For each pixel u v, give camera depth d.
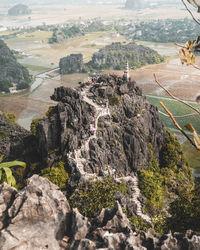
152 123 112.38
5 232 23.89
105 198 74.19
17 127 141.62
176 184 96.81
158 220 70.81
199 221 63.69
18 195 27.67
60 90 108.25
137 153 95.25
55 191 28.97
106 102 105.94
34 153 110.12
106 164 89.31
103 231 25.05
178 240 24.72
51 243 24.59
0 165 37.28
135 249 22.33
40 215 25.28
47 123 97.56
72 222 26.12
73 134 93.94
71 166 85.25
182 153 114.38
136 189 86.06
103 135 94.25
